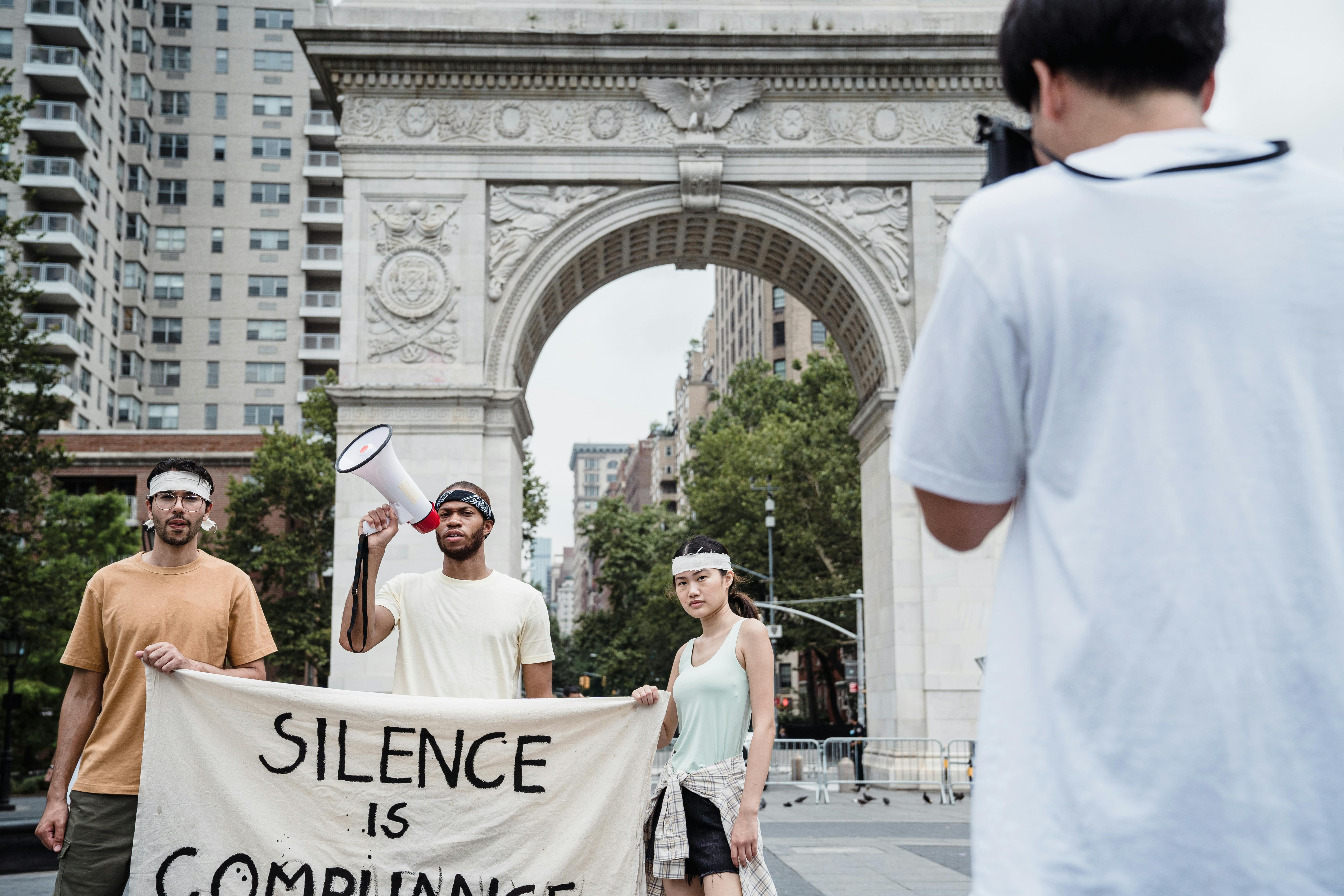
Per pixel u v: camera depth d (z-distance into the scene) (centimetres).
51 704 3994
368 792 561
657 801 579
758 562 5378
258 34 7331
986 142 244
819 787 2394
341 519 2477
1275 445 171
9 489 2628
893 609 2583
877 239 2691
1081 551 175
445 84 2667
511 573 2544
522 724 569
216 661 577
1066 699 174
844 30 2720
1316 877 162
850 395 5703
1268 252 175
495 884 559
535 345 2900
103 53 6600
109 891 554
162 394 6962
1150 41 184
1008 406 186
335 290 7212
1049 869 171
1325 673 165
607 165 2677
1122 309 175
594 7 2706
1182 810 165
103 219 6556
